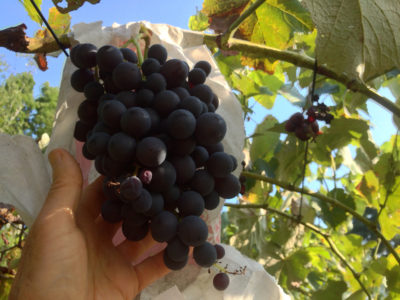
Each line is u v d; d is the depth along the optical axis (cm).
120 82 23
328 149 60
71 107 32
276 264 71
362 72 29
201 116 23
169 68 25
